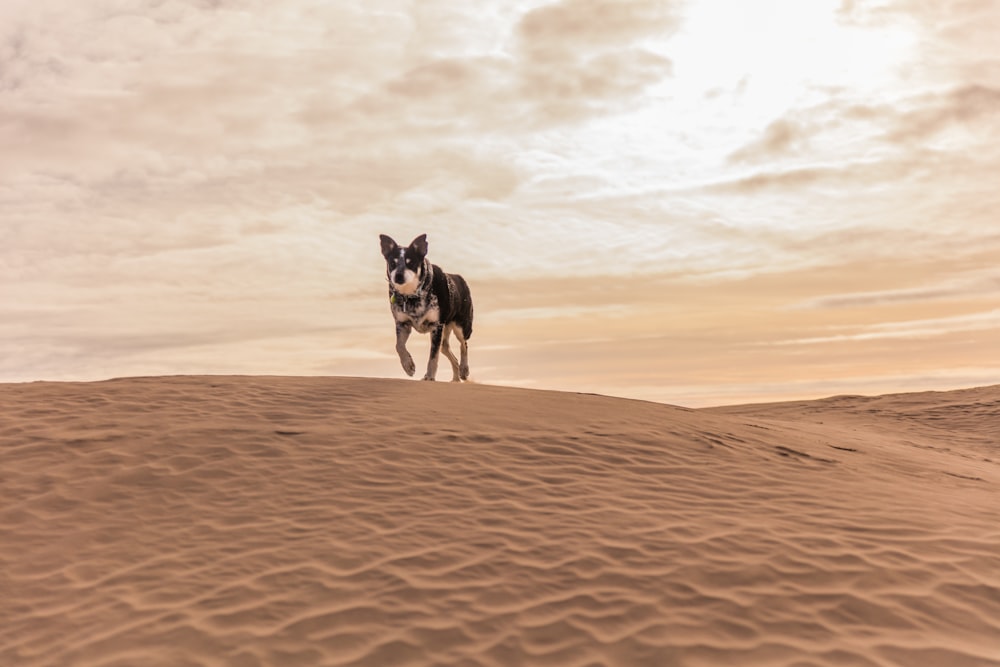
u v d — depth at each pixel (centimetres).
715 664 484
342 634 517
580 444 943
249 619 539
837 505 799
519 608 549
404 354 1402
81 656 505
